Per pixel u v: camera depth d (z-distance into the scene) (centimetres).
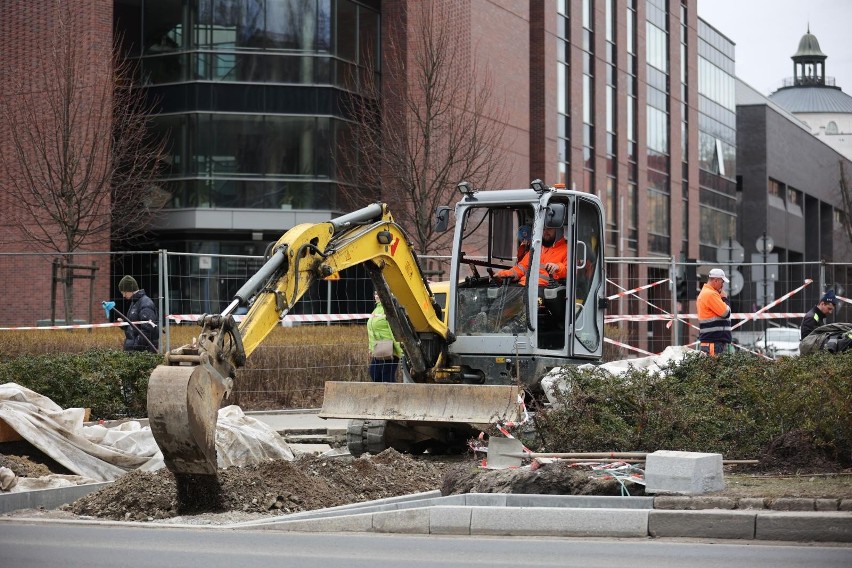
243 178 4884
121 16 4944
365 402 1902
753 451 1543
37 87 4262
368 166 4569
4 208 4275
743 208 10456
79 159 3872
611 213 6869
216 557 1110
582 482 1361
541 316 2058
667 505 1264
